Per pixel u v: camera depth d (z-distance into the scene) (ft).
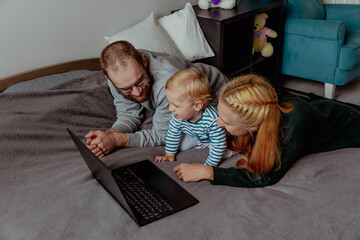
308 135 3.95
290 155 3.72
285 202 3.47
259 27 8.91
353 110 4.53
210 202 3.62
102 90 5.55
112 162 4.43
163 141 5.02
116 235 3.19
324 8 10.44
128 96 4.79
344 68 8.50
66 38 6.30
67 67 6.32
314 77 9.21
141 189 3.87
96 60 6.73
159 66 4.87
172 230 3.21
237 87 3.56
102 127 5.29
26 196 3.76
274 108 3.51
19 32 5.66
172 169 4.38
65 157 4.56
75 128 4.99
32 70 5.90
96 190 3.83
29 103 4.92
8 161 4.20
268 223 3.22
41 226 3.34
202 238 3.09
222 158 4.68
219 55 7.67
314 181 3.74
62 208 3.56
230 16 7.52
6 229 3.37
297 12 9.36
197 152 4.83
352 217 3.21
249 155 4.07
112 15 6.89
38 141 4.55
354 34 9.25
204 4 8.07
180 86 4.01
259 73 9.91
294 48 9.36
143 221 3.34
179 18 7.38
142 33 6.82
